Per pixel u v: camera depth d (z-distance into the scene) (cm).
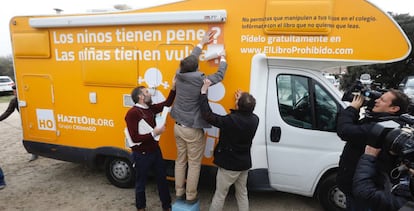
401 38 296
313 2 312
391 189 177
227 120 302
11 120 1047
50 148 453
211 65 352
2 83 2292
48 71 433
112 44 393
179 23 356
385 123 189
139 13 371
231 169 311
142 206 365
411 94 1178
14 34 442
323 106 344
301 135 347
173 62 369
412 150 163
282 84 354
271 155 360
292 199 414
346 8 306
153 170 361
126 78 391
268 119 356
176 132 343
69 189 453
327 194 354
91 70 406
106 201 414
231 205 396
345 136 226
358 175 191
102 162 449
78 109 425
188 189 350
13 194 438
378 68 1620
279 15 321
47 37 423
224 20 337
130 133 329
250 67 340
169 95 356
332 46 314
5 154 630
